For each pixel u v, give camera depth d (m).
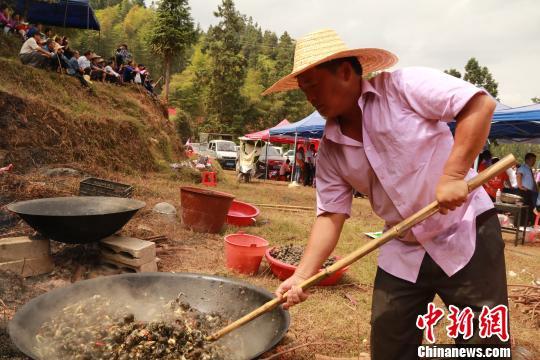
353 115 1.93
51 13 17.94
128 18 68.25
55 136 8.69
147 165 11.23
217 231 6.41
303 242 6.57
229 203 6.41
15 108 8.13
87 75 13.26
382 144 1.83
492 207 1.91
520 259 6.65
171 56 26.05
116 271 4.16
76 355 2.22
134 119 11.80
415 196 1.84
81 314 2.56
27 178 6.93
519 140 13.88
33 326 2.26
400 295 2.03
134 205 4.22
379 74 1.90
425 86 1.71
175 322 2.62
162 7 25.59
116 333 2.40
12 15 14.12
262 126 45.19
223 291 2.98
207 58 56.97
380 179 1.88
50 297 2.51
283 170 20.14
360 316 3.78
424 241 1.90
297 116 46.34
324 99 1.85
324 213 2.19
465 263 1.83
